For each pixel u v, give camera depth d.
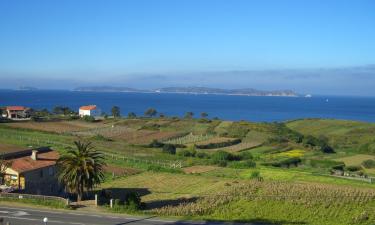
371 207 63.91
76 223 46.88
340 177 92.62
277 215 58.31
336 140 160.38
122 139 143.00
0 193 58.72
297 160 113.31
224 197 67.25
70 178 60.25
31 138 122.44
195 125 181.88
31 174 68.69
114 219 49.59
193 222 49.88
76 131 154.00
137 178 86.06
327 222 55.72
